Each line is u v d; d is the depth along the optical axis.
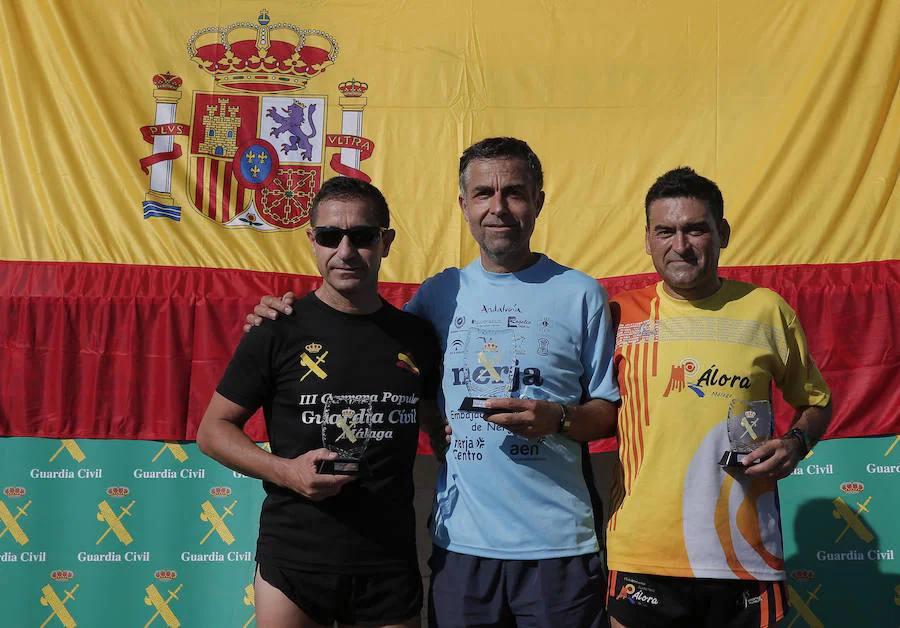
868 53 3.41
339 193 2.34
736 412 2.28
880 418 3.20
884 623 3.19
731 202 3.41
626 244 3.45
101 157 3.50
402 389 2.31
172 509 3.36
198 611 3.33
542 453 2.32
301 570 2.19
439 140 3.60
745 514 2.26
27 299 3.35
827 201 3.34
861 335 3.23
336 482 2.08
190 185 3.52
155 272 3.39
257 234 3.50
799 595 3.24
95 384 3.33
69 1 3.61
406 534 2.31
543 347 2.37
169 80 3.61
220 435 2.24
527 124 3.58
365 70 3.65
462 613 2.28
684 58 3.56
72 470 3.35
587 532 2.33
